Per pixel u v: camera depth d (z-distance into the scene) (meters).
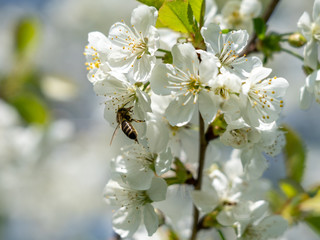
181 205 0.54
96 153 0.75
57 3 0.89
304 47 0.44
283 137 0.43
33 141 0.65
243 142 0.41
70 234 0.71
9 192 0.66
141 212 0.43
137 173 0.42
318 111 0.80
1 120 0.64
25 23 0.68
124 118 0.42
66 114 0.79
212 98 0.40
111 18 0.88
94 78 0.41
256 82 0.41
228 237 0.54
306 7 0.81
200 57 0.41
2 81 0.68
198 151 0.44
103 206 0.72
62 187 0.69
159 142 0.42
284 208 0.47
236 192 0.43
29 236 0.69
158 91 0.41
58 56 0.83
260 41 0.45
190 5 0.41
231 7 0.48
